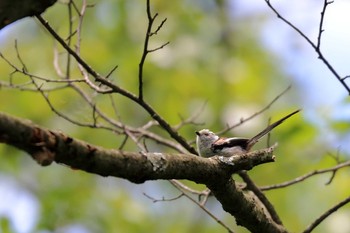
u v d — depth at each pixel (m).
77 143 4.28
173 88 15.02
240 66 15.89
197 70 15.31
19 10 4.22
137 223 13.66
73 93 13.53
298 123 11.79
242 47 16.41
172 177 5.15
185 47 15.34
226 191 5.91
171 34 15.46
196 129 14.34
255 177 13.55
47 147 4.10
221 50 16.19
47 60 14.17
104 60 14.80
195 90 15.05
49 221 12.53
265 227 6.62
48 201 12.84
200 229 14.85
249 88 15.41
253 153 5.75
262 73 16.06
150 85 15.01
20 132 3.96
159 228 14.83
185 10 16.05
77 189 13.91
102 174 4.54
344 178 12.56
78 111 12.05
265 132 7.82
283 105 15.39
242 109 14.55
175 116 14.55
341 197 12.54
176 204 15.27
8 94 14.22
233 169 5.65
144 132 9.48
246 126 13.87
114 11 15.56
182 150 9.45
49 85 13.73
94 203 13.55
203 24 16.27
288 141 12.30
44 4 4.32
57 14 14.70
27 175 14.07
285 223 13.95
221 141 8.07
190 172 5.32
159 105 14.80
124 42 15.29
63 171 14.34
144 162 4.80
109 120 9.34
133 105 14.66
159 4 15.89
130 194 14.82
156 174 4.93
